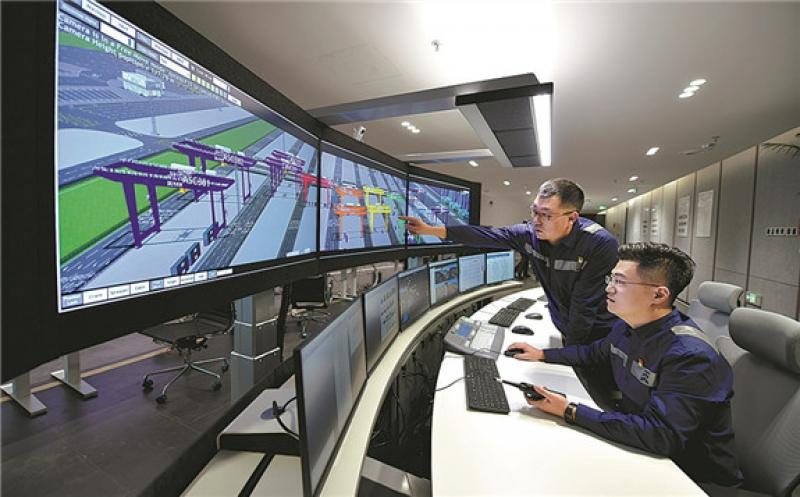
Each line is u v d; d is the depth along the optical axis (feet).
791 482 3.03
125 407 7.90
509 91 4.86
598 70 6.68
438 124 10.50
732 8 4.81
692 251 20.16
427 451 5.92
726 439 3.12
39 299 1.74
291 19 5.22
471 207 11.19
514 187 25.95
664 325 3.52
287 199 4.25
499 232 6.81
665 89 7.63
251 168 3.54
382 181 7.20
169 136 2.56
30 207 1.69
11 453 6.20
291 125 4.28
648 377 3.50
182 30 2.64
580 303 5.41
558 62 6.37
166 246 2.58
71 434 6.81
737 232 15.26
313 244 4.98
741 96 8.00
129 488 5.46
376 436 5.51
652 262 3.45
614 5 4.75
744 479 3.49
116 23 2.13
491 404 3.62
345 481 2.47
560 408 3.44
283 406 3.12
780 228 12.34
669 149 13.29
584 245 5.34
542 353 4.99
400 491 3.39
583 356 4.69
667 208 24.59
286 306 5.20
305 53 6.21
